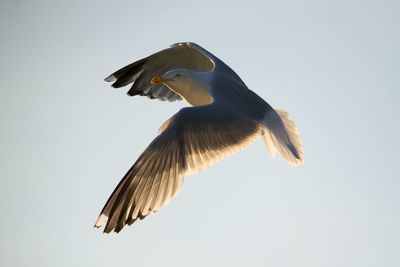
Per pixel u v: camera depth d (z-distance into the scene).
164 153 10.65
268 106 12.07
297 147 12.39
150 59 14.52
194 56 14.21
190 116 11.09
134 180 10.36
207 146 10.95
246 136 11.34
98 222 10.13
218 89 12.15
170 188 10.57
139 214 10.30
